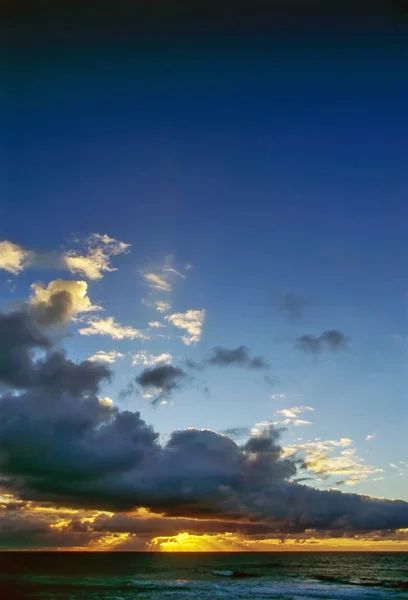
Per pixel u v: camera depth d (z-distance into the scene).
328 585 26.66
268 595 21.73
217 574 33.50
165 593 22.22
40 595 21.39
